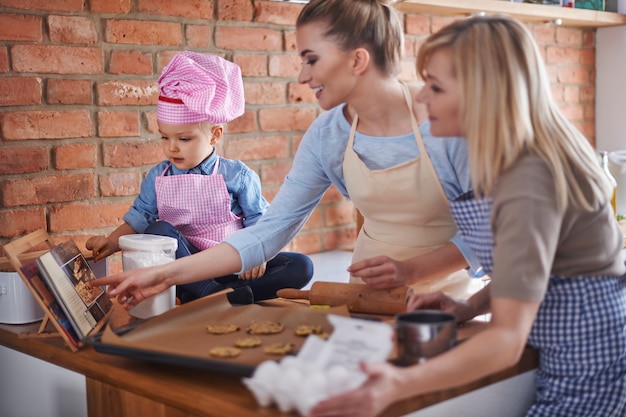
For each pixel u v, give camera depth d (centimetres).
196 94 207
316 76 157
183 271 161
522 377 141
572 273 130
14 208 244
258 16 295
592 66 414
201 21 280
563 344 133
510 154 120
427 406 123
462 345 111
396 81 168
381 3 159
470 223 138
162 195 219
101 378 139
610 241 132
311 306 164
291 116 310
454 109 125
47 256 150
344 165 174
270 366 112
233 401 117
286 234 178
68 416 155
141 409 134
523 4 351
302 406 105
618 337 132
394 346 126
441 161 164
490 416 135
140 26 265
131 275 155
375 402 101
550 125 125
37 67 245
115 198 267
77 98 254
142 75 268
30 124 245
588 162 129
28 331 162
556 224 119
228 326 146
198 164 220
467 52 122
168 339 139
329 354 109
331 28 154
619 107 409
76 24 252
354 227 336
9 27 238
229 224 222
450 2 323
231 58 289
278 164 308
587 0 387
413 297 147
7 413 170
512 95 120
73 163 255
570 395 134
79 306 154
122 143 266
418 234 175
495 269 117
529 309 114
